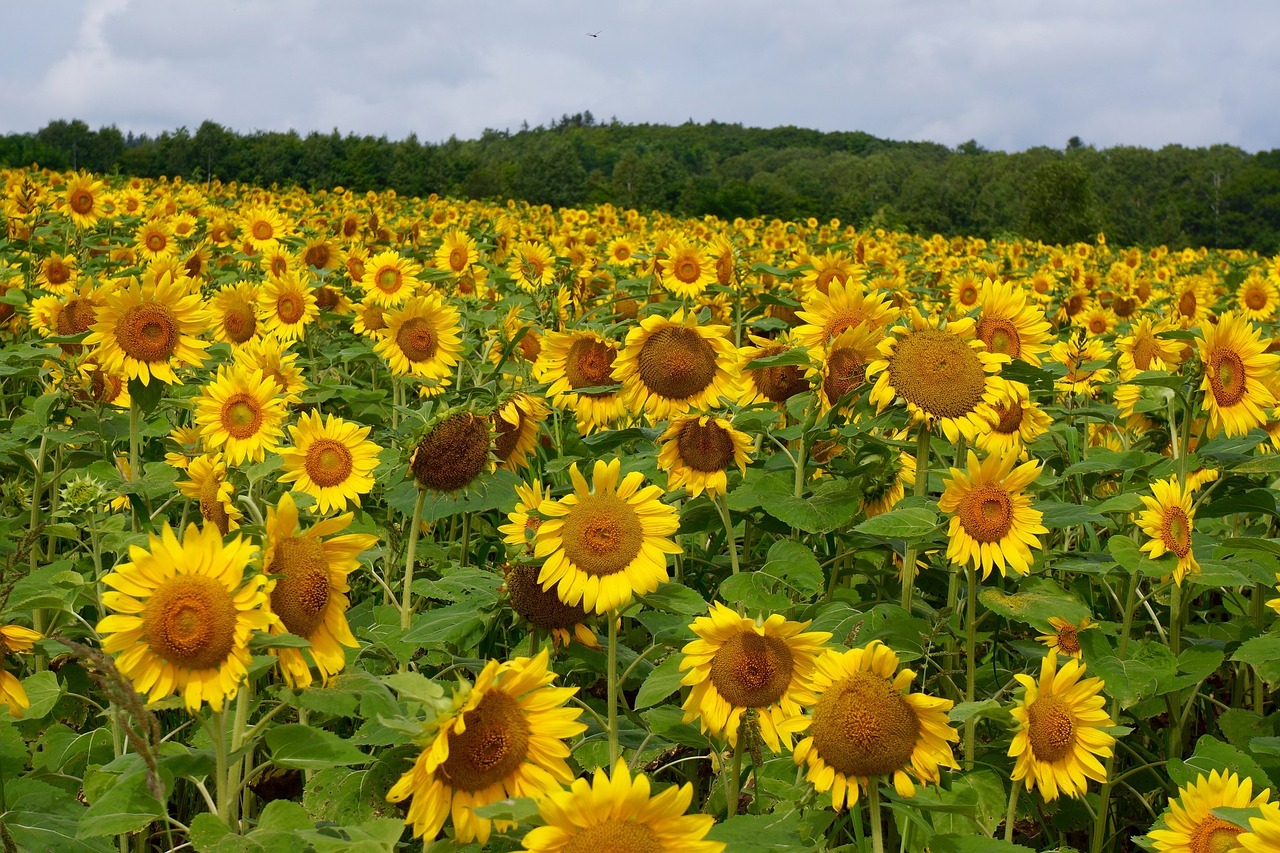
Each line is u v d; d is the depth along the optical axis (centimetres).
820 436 463
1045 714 309
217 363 675
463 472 382
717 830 296
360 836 253
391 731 311
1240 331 437
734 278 762
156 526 470
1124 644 394
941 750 286
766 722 309
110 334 460
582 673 431
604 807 228
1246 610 517
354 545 293
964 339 408
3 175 1808
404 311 667
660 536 335
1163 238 6812
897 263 1505
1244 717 410
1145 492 491
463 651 384
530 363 699
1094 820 390
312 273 898
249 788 370
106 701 393
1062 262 2014
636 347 460
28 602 302
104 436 506
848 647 348
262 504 410
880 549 449
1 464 536
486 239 1322
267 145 4200
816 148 14862
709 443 420
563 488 520
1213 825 299
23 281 813
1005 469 360
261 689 363
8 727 334
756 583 398
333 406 727
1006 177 6975
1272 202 6725
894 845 336
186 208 1526
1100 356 681
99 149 4762
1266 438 462
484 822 262
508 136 10488
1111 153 9006
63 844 295
